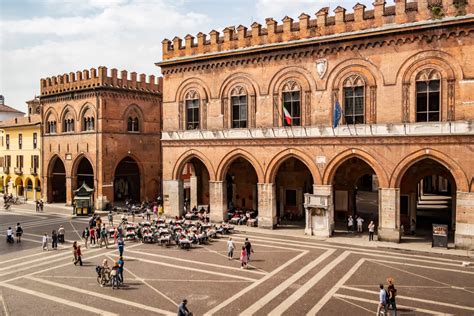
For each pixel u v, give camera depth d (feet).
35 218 167.43
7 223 156.66
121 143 191.21
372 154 117.19
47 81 208.03
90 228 127.03
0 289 82.23
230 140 141.08
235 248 112.16
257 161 136.56
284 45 128.67
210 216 146.51
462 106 105.29
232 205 165.58
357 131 118.83
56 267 97.25
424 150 109.91
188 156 152.25
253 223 140.05
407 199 133.08
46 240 114.73
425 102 110.83
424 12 108.68
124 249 113.60
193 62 148.77
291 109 131.03
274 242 117.91
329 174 124.06
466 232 105.29
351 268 92.07
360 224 130.72
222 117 144.05
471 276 85.30
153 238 120.78
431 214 162.30
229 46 140.87
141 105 199.62
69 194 199.11
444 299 72.84
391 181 114.73
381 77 115.75
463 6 103.71
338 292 77.41
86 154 189.26
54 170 214.28
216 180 145.69
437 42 107.86
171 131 155.12
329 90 123.85
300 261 98.32
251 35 136.56
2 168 250.57
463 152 105.09
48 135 209.15
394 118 114.11
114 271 82.07
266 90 134.62
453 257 100.17
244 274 89.20
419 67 110.52
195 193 175.11
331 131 123.03
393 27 111.86
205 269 93.25
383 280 83.76
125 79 192.54
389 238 115.55
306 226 127.54
